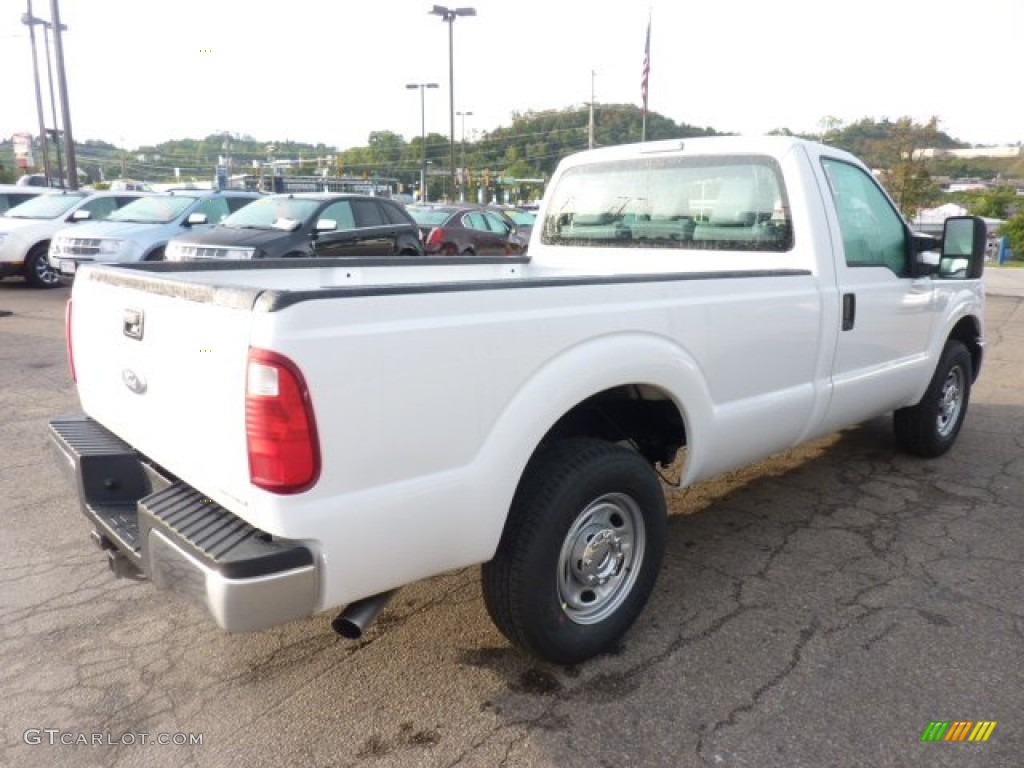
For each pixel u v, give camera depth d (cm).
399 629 321
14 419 607
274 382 202
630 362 282
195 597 218
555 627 279
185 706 272
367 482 221
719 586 357
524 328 250
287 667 295
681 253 425
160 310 244
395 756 247
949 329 494
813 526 424
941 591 352
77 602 340
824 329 378
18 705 272
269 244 966
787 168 384
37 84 2661
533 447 257
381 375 218
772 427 359
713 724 262
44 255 1356
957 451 552
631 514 303
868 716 266
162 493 249
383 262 426
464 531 245
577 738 255
